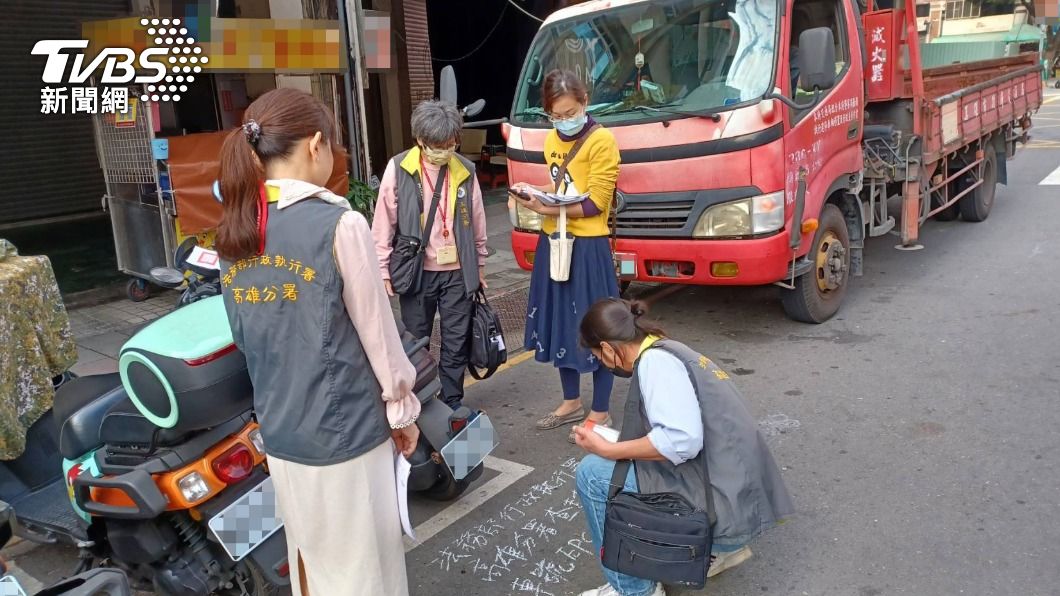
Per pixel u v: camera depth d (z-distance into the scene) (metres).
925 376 4.58
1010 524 3.09
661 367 2.36
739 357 5.11
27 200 9.53
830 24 5.48
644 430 2.42
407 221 3.79
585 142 3.73
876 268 7.02
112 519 2.60
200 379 2.28
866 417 4.11
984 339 5.09
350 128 7.20
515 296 6.84
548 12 11.79
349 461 2.03
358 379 2.02
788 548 3.04
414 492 3.65
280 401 2.02
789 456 3.76
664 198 4.86
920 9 8.27
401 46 10.13
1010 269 6.63
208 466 2.45
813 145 5.05
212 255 3.16
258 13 7.34
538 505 3.53
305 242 1.93
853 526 3.15
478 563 3.11
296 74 7.08
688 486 2.38
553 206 3.73
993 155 8.56
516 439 4.21
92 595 1.78
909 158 6.49
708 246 4.76
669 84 5.01
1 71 8.95
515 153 5.35
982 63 8.92
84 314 6.61
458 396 4.14
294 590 2.32
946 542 3.00
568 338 3.98
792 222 4.82
